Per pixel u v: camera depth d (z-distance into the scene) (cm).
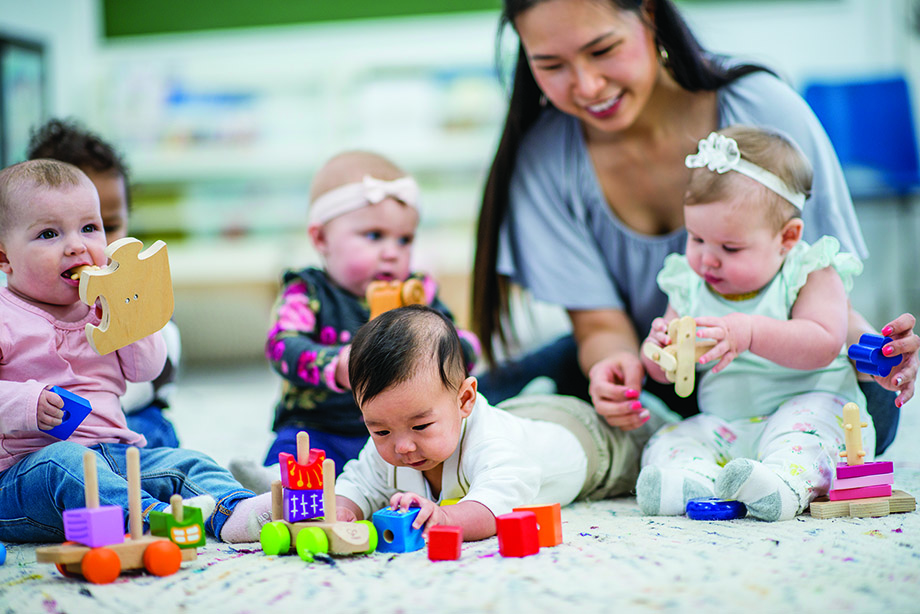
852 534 102
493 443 114
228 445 197
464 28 408
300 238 408
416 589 87
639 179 160
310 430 150
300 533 100
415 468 112
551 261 166
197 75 414
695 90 151
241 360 405
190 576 95
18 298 123
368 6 417
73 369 123
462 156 404
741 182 127
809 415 125
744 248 128
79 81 420
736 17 389
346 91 409
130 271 113
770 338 125
